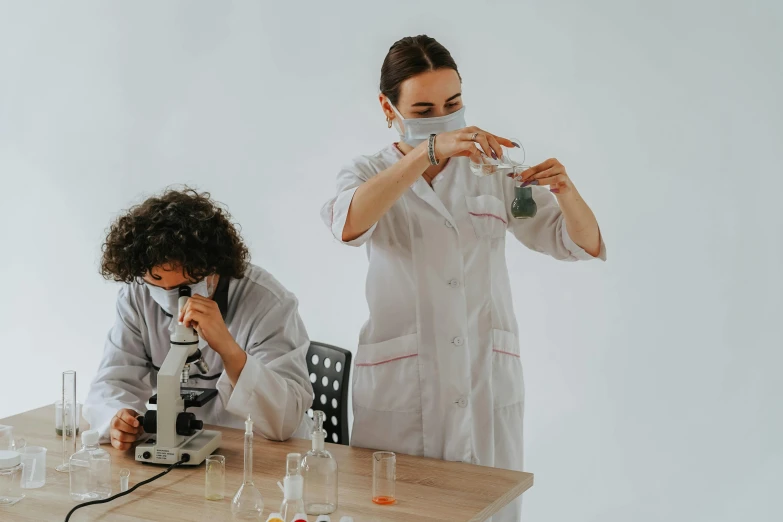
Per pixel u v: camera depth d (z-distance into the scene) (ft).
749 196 8.92
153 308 7.74
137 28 12.03
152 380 7.99
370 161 7.23
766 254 8.88
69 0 12.47
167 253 6.69
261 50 11.26
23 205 13.09
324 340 11.24
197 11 11.61
